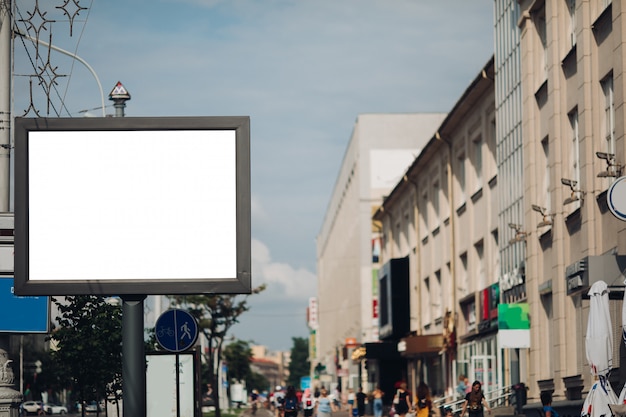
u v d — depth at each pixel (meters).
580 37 29.81
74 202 12.77
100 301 25.92
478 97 48.12
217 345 64.06
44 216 12.74
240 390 125.06
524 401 36.47
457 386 50.41
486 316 45.41
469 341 50.72
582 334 30.58
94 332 25.53
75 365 25.92
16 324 18.55
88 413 43.00
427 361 64.06
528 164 37.50
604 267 24.30
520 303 38.59
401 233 74.88
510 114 40.94
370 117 100.44
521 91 38.69
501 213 42.97
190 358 24.17
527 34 37.44
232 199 12.80
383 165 100.12
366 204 100.25
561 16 33.09
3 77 18.53
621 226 26.03
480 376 47.59
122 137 12.81
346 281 115.69
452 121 53.00
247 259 12.74
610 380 24.62
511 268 41.12
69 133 12.80
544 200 36.62
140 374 12.83
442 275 58.53
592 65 28.98
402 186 71.12
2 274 18.45
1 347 18.38
